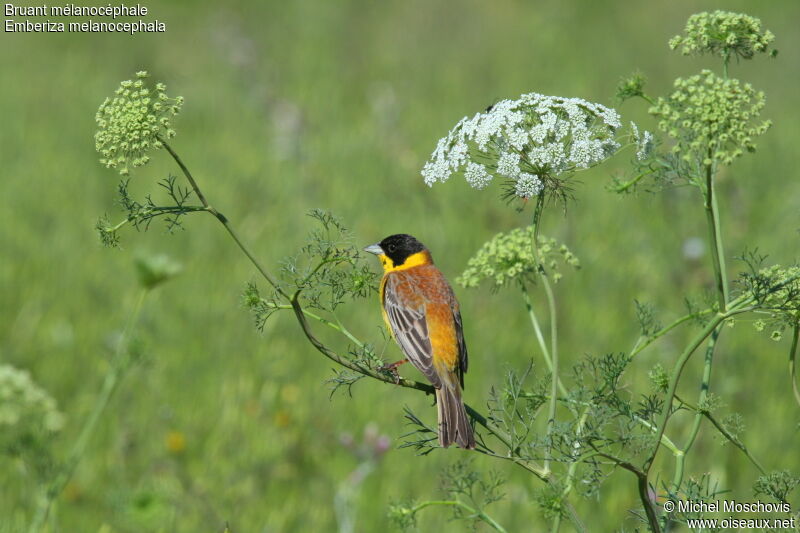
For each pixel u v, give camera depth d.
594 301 14.70
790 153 21.28
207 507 10.05
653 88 26.97
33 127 22.58
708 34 6.66
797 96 27.53
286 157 20.38
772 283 6.13
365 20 34.50
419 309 9.03
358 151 21.00
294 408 12.07
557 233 15.95
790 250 15.22
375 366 7.07
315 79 27.55
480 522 10.13
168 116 6.46
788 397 12.41
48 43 30.00
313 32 32.78
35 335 13.48
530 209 17.31
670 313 13.77
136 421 11.61
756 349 13.15
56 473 7.88
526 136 6.50
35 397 7.61
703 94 6.08
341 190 18.67
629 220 16.97
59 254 15.99
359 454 10.70
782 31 32.56
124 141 6.29
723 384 12.11
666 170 6.59
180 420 11.66
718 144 6.19
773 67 29.61
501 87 27.42
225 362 13.02
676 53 30.98
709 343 6.85
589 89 26.84
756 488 6.77
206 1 34.50
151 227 17.02
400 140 21.48
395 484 10.82
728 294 6.62
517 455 6.62
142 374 12.21
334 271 6.87
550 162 6.53
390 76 28.44
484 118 6.66
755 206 17.53
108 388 8.44
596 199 17.86
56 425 7.72
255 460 11.02
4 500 9.84
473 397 12.40
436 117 24.36
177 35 30.69
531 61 30.27
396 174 19.52
